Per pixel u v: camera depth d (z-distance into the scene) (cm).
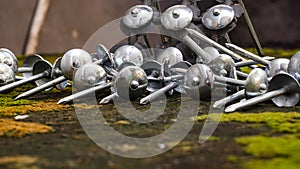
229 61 229
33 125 182
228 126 176
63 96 252
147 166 136
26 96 241
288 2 590
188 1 263
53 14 693
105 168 135
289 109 204
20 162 140
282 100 210
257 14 588
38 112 209
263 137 159
